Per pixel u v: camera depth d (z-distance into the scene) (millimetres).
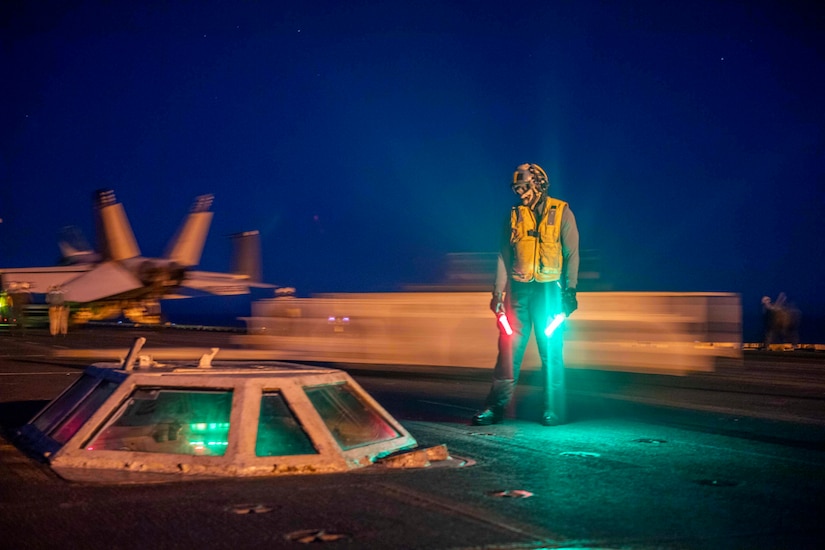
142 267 52906
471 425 9664
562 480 6609
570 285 9570
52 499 5730
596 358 17328
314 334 21031
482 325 18141
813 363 20344
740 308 17719
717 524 5402
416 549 4762
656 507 5812
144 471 6473
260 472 6441
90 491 5938
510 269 9648
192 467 6457
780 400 12352
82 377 8094
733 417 10438
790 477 6836
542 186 9523
